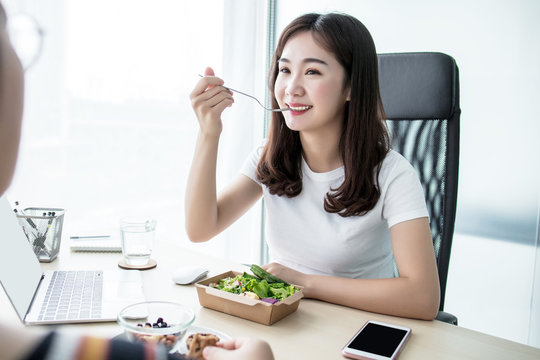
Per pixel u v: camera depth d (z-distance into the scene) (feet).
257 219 8.69
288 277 3.25
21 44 1.18
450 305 6.96
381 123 3.91
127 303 2.83
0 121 0.89
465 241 6.78
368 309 3.03
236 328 2.64
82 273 3.34
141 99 6.47
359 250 3.90
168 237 7.21
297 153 4.15
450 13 6.75
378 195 3.72
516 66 6.28
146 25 6.39
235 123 8.11
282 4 8.52
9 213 3.06
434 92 4.36
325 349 2.44
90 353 0.84
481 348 2.56
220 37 7.55
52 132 5.48
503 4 6.32
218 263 3.81
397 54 4.54
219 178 8.05
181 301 3.00
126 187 6.47
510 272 6.47
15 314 2.67
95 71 5.85
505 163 6.43
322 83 3.61
